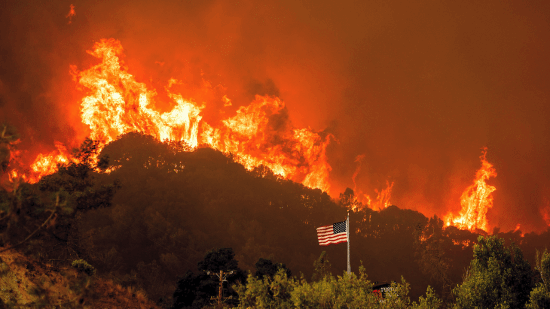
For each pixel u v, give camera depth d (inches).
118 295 973.8
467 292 792.3
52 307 508.1
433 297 719.1
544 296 709.3
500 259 812.0
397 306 690.8
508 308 739.4
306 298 683.4
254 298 744.3
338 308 668.7
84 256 1178.6
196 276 2534.5
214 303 2091.5
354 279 711.1
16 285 641.6
